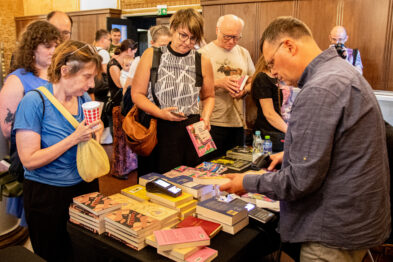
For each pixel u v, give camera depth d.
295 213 1.26
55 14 2.68
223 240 1.42
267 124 2.70
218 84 2.98
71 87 1.67
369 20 4.09
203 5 4.80
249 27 4.63
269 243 1.69
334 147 1.14
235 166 2.24
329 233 1.19
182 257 1.25
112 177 4.28
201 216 1.57
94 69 1.69
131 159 4.26
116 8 8.13
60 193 1.77
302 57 1.27
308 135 1.12
